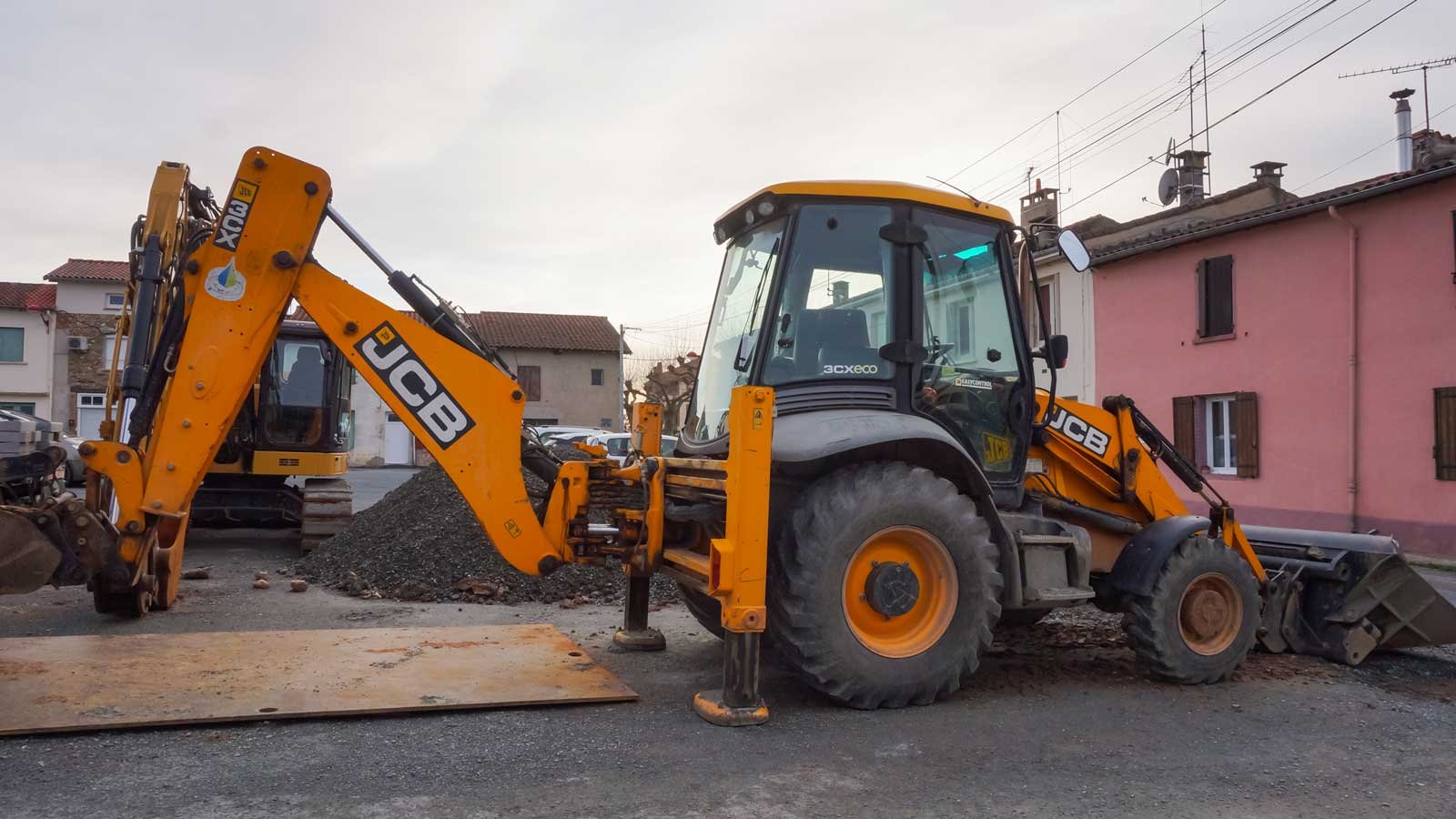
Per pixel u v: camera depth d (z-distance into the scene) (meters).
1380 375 14.20
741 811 3.26
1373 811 3.42
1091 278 19.66
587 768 3.67
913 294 5.03
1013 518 5.18
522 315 43.88
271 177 4.98
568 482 5.13
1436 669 5.89
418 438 4.96
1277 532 6.59
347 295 5.00
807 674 4.46
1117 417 5.95
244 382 4.95
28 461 4.99
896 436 4.54
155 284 5.55
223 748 3.78
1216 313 17.00
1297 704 4.93
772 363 4.80
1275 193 19.11
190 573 8.77
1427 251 13.62
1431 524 13.48
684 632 6.56
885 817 3.24
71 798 3.23
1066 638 6.62
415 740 3.95
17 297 34.28
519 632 6.00
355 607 7.40
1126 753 4.02
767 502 4.30
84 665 4.85
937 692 4.65
